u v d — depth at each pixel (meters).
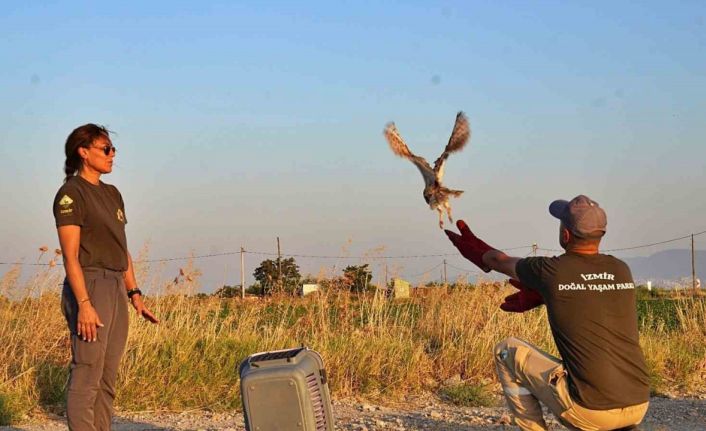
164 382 9.56
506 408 9.55
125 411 9.13
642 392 5.40
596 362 5.30
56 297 10.63
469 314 12.23
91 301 6.25
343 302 12.76
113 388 6.55
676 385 10.84
